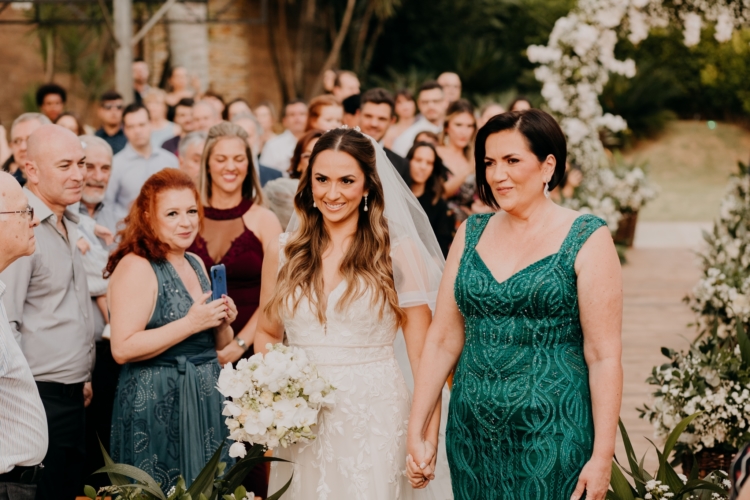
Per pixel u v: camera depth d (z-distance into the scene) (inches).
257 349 130.1
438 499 132.6
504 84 823.7
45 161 134.7
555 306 102.4
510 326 104.6
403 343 136.9
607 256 102.5
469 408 106.9
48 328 134.2
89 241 170.4
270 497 111.7
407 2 828.0
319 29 797.9
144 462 131.4
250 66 750.5
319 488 119.5
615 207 454.3
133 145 252.1
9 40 657.0
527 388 103.1
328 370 119.7
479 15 850.1
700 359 153.3
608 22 406.3
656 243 499.8
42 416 110.3
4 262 109.0
